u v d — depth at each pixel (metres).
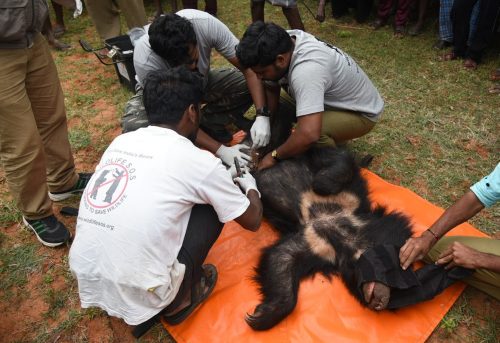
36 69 2.85
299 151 3.10
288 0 4.87
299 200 3.14
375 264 2.42
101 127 4.44
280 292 2.62
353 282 2.64
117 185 2.14
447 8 4.79
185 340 2.52
